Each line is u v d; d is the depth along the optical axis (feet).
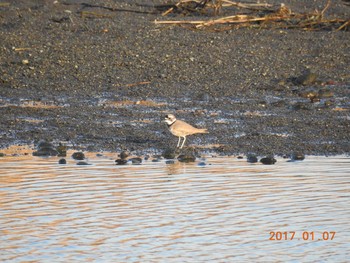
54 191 41.68
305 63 78.18
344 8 100.37
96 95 68.39
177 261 32.04
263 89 70.74
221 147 52.24
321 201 40.04
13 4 96.78
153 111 63.16
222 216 37.76
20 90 69.46
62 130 56.95
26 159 49.16
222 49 80.79
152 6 98.53
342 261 32.14
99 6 96.68
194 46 81.25
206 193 41.42
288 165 47.91
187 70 74.90
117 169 46.73
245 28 89.30
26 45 80.38
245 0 101.14
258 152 51.44
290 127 58.29
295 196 40.91
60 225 36.32
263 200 40.24
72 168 46.88
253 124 58.95
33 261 31.96
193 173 45.78
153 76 73.36
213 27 88.89
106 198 40.50
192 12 96.78
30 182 43.45
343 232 35.55
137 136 55.36
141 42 81.92
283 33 87.56
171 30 86.69
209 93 69.10
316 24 91.56
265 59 78.59
